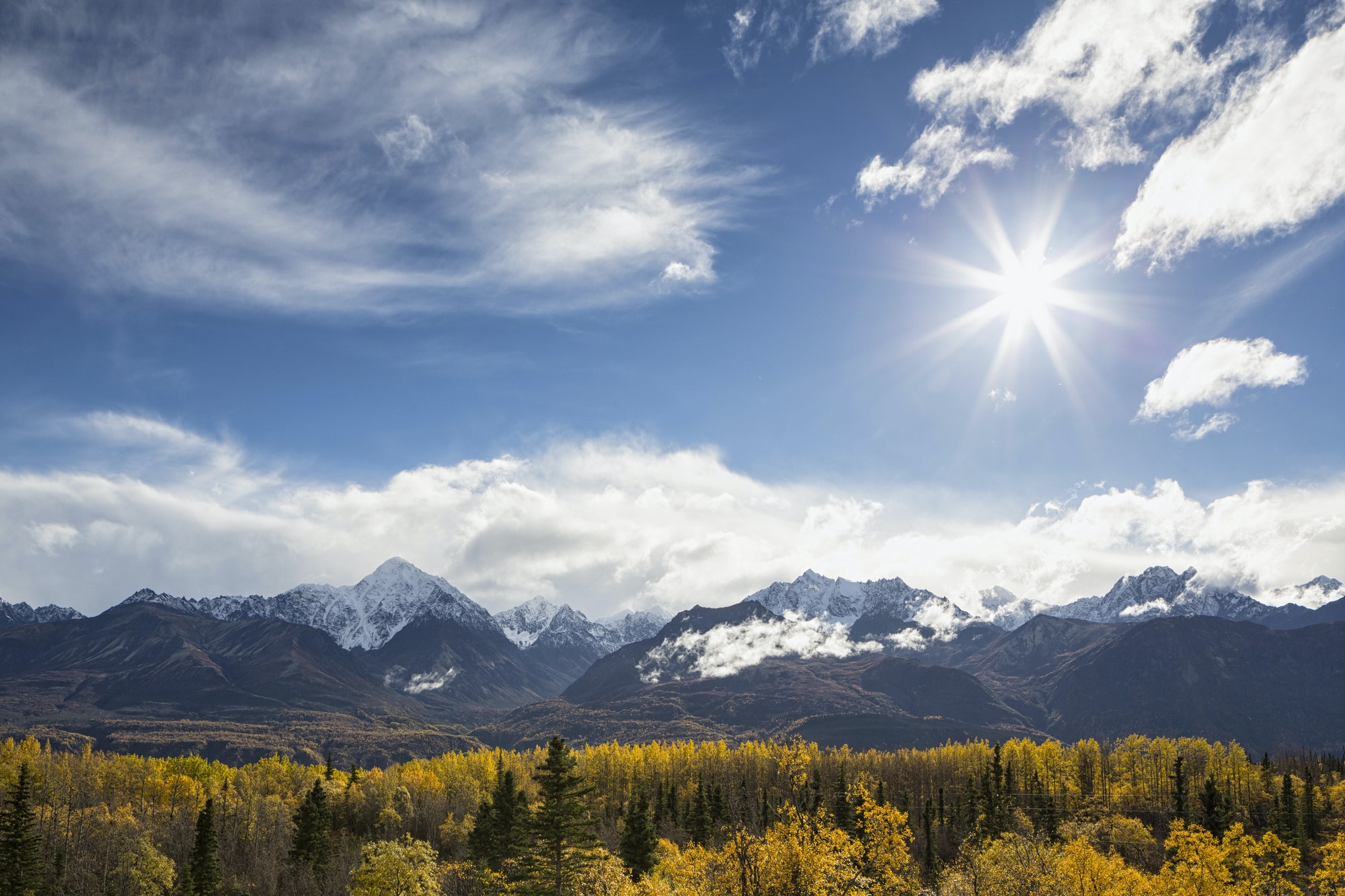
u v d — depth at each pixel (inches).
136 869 4510.3
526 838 3604.8
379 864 3592.5
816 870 2196.1
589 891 2955.2
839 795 4768.7
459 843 5984.3
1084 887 3174.2
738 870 2214.6
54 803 5979.3
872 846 2972.4
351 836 6378.0
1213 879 3531.0
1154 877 3582.7
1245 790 7642.7
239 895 4658.0
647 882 2800.2
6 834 4094.5
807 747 2517.2
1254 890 3649.1
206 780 7490.2
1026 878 3093.0
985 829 5349.4
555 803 3073.3
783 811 2320.4
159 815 6294.3
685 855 2568.9
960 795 6958.7
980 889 3120.1
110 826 5521.7
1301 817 6136.8
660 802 6402.6
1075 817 6594.5
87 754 7701.8
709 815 5388.8
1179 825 4426.7
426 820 6742.1
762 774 7839.6
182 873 4557.1
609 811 7411.4
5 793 5826.8
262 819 6102.4
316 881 4660.4
